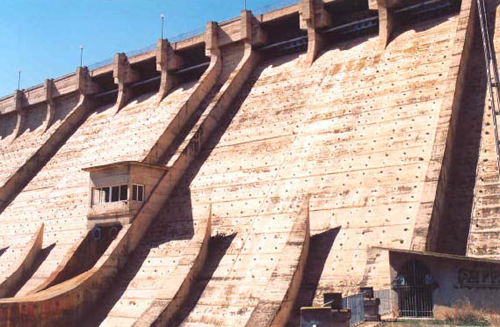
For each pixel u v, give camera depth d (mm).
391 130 41156
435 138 37188
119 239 46531
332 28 54844
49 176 67625
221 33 61812
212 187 48188
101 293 44469
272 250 38719
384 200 36906
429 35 47688
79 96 77625
